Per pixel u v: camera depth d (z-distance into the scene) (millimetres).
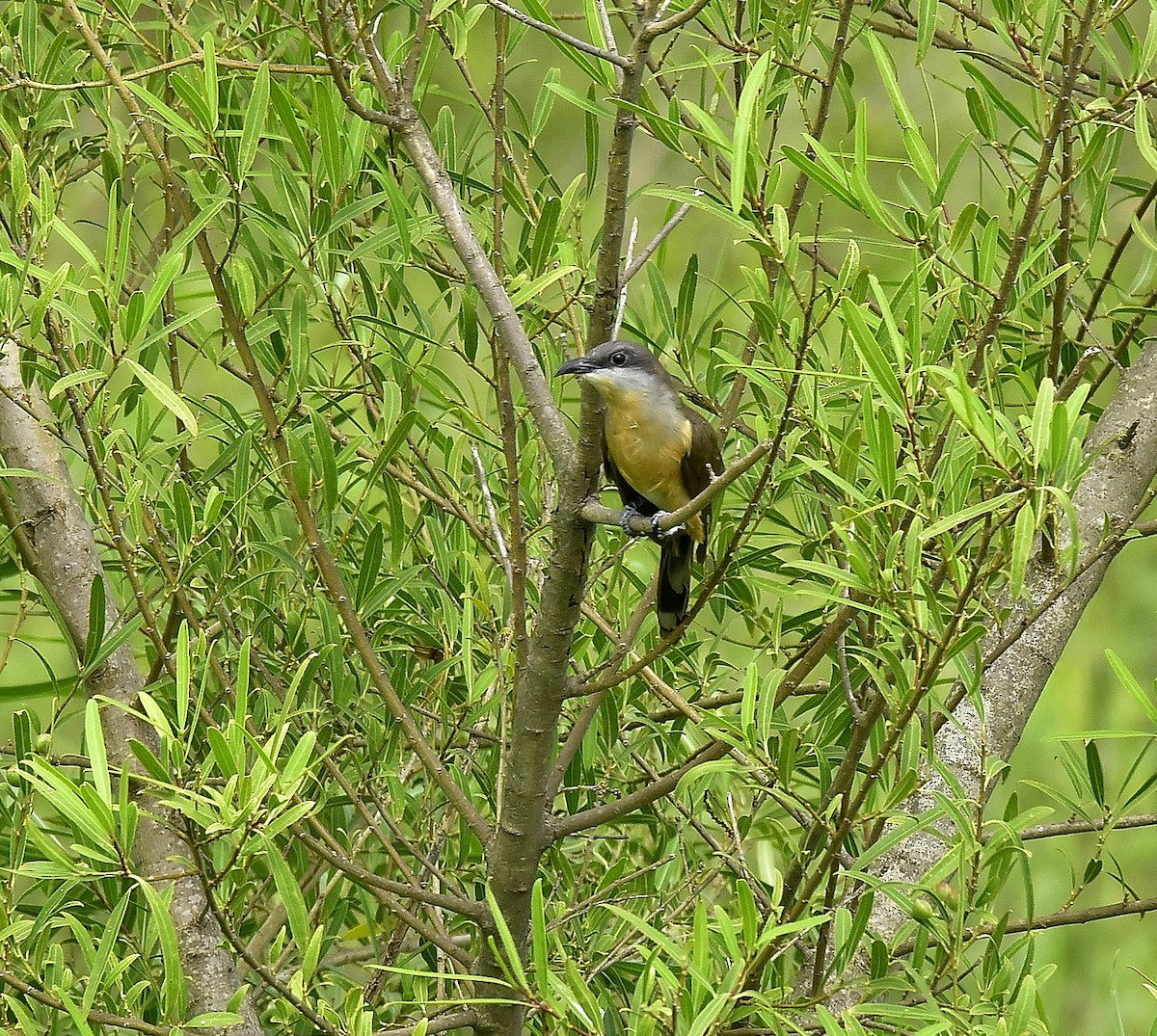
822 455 7461
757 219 6320
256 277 8195
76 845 5621
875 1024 6758
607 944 7766
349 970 9883
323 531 7949
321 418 7199
